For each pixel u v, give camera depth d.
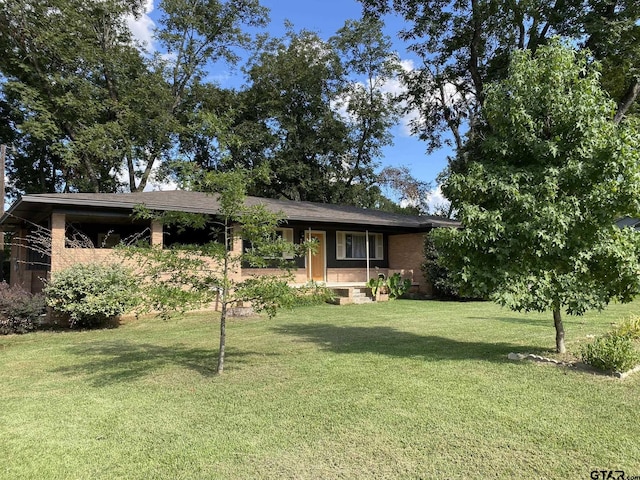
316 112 30.17
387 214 20.31
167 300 5.32
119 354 7.44
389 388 5.17
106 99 22.48
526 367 5.99
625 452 3.51
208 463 3.46
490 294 6.22
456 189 6.79
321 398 4.88
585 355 6.04
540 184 6.25
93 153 21.23
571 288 6.17
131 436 3.99
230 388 5.32
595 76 6.52
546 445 3.65
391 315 12.09
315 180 29.50
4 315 9.55
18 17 18.94
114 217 13.34
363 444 3.73
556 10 15.85
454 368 6.02
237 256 6.13
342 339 8.46
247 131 27.19
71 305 9.60
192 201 13.89
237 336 8.97
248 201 16.89
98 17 22.89
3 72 20.28
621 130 6.19
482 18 17.09
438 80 21.48
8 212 12.93
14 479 3.26
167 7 25.42
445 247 6.96
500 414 4.31
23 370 6.43
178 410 4.62
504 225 6.29
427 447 3.65
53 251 11.34
